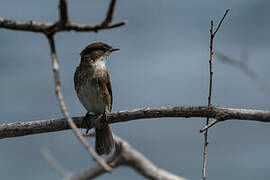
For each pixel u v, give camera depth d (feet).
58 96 19.83
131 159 35.91
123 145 35.96
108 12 18.51
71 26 18.92
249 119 28.19
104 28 18.86
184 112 29.12
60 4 18.29
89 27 18.88
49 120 30.91
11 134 30.66
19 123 30.71
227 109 28.35
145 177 35.86
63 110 19.72
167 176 35.81
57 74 19.80
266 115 27.78
